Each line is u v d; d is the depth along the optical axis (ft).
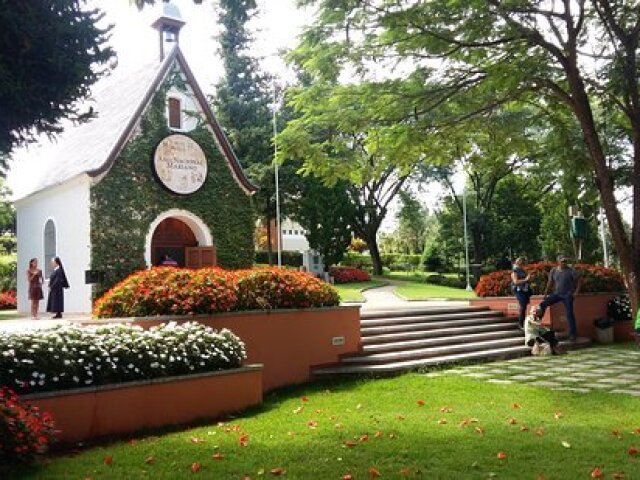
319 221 129.90
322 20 39.47
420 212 217.56
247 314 35.58
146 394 25.64
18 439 19.08
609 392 30.81
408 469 17.92
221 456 19.89
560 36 43.21
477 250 154.92
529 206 153.58
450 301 85.76
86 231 67.56
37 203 80.43
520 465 18.21
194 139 76.23
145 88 74.49
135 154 71.00
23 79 23.20
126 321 31.78
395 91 42.22
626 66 42.70
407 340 45.93
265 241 163.63
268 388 36.09
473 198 163.22
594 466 17.94
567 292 50.19
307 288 39.60
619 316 56.44
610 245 150.30
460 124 46.93
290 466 18.66
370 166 47.75
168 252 76.02
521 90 43.09
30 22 22.49
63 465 19.36
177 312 33.53
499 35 39.52
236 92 121.70
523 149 50.31
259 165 116.47
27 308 82.48
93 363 24.81
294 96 45.85
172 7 81.15
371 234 171.53
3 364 22.95
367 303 83.61
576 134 52.01
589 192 52.37
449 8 37.29
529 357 45.78
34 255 80.74
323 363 39.52
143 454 20.48
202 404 27.48
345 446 20.79
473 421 24.38
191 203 75.77
